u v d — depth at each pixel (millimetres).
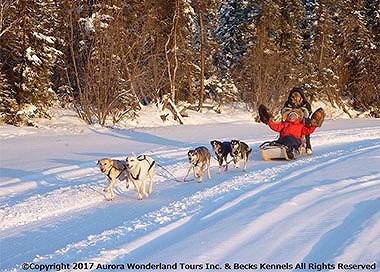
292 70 41188
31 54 27438
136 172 9562
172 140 21203
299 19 45344
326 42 46781
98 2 30344
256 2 41594
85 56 30641
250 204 8227
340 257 5324
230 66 45219
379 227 6363
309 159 14445
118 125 29422
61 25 32219
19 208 8867
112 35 29234
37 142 19859
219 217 7543
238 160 13078
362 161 13133
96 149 17844
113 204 9305
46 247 6750
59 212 8773
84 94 29516
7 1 27312
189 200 9055
